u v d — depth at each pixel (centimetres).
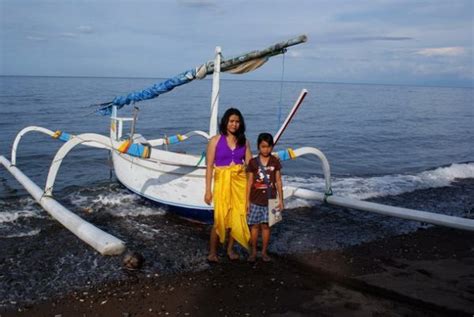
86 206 797
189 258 582
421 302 484
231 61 618
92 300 469
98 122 2242
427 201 931
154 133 1959
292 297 486
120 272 535
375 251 636
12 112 2588
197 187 667
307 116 3075
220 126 515
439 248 658
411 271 569
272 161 532
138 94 822
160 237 657
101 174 1103
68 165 1197
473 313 464
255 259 575
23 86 6706
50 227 680
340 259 600
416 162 1490
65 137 947
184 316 441
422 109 4300
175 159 664
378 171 1295
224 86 10594
